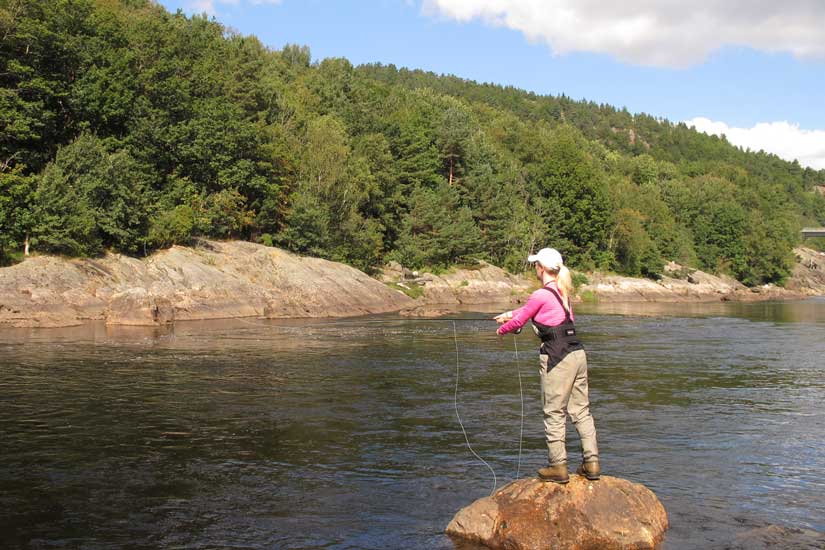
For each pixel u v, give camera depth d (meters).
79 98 42.59
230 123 52.41
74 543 6.10
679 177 145.88
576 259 86.50
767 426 11.04
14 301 30.36
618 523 6.12
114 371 16.73
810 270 129.62
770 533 6.36
